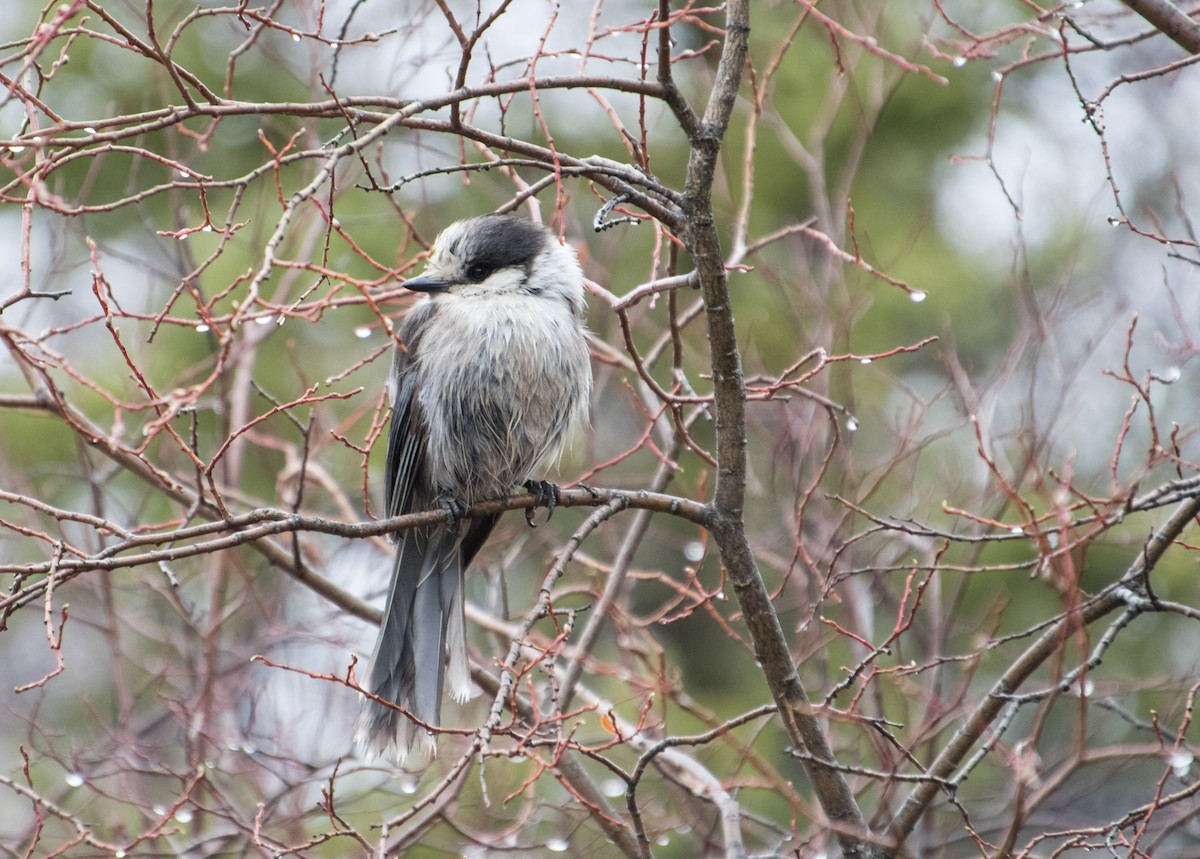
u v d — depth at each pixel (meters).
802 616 10.97
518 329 8.95
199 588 12.45
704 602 8.43
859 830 7.09
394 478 9.11
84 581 11.19
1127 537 10.91
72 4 5.85
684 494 12.33
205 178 7.09
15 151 6.59
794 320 11.84
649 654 10.27
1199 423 12.21
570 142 15.12
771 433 11.45
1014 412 11.88
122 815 10.41
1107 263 13.43
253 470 13.59
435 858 10.90
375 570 10.86
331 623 10.48
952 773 7.14
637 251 14.83
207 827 10.54
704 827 9.23
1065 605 6.38
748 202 9.16
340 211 13.23
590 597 11.52
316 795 10.15
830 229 11.49
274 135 13.33
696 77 12.60
